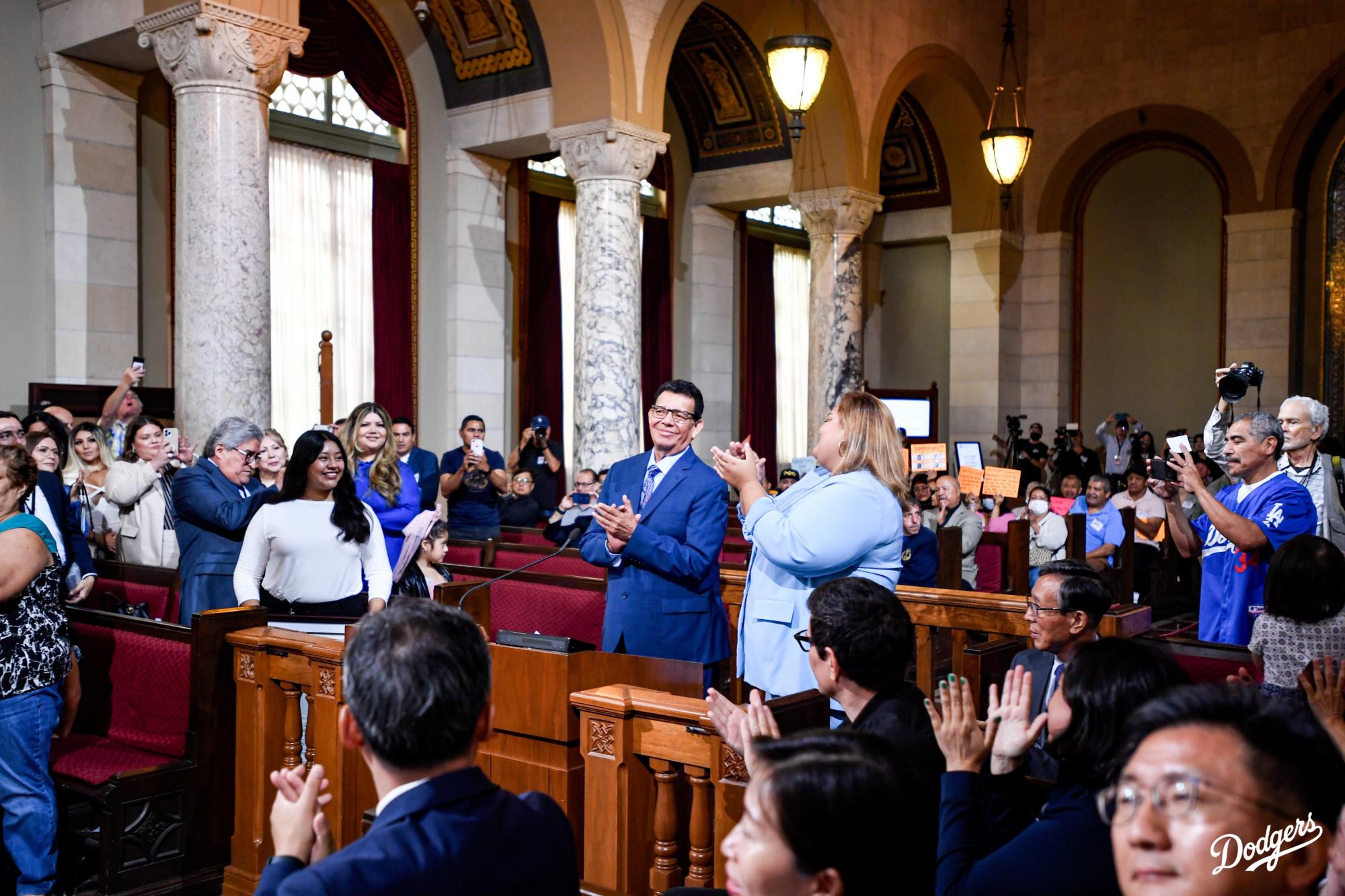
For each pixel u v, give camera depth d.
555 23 10.27
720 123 14.04
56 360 8.85
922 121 15.88
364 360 11.09
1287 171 14.62
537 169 12.65
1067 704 2.11
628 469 4.38
